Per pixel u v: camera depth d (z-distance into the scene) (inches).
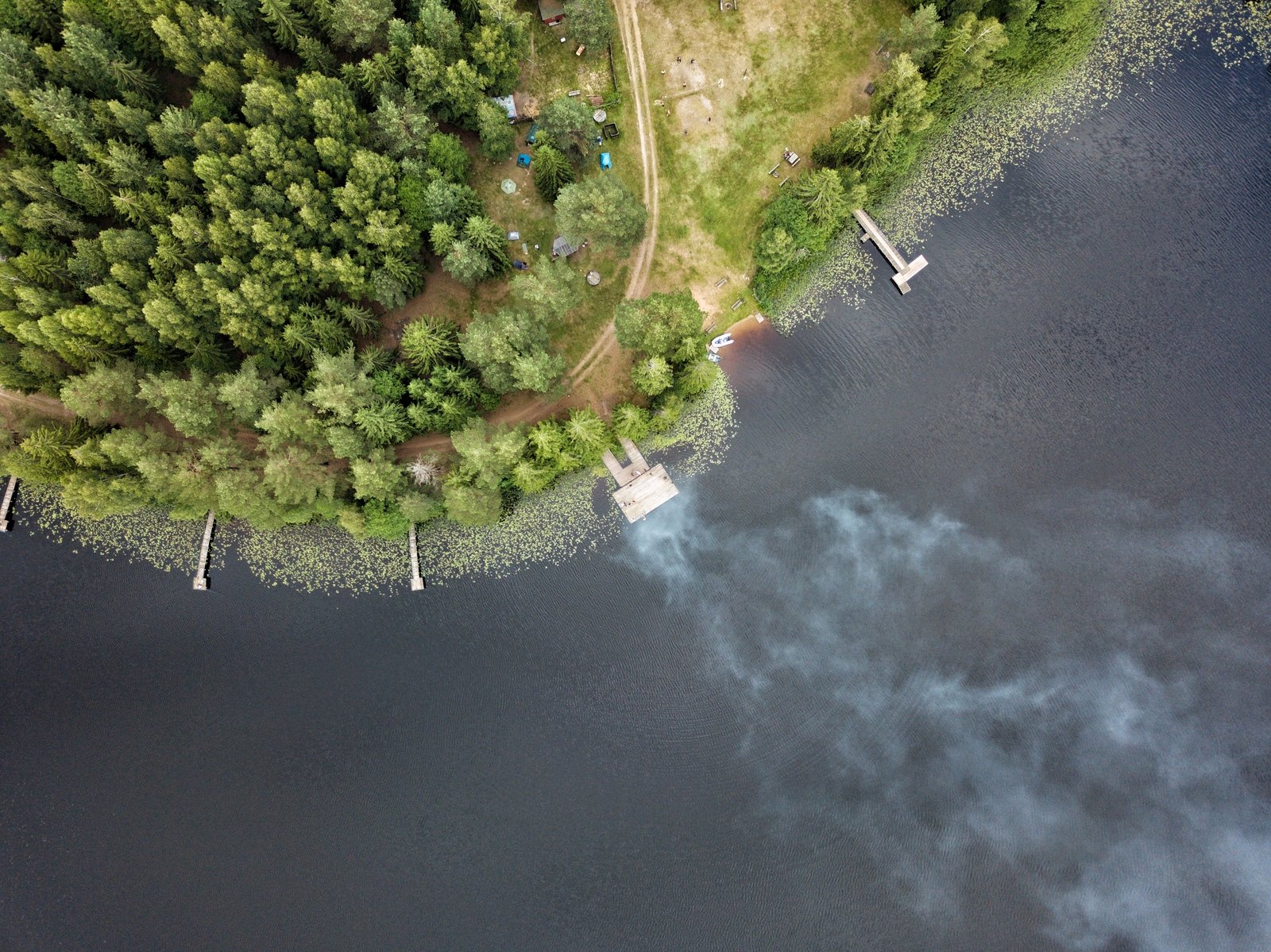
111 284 2630.4
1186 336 3132.4
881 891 3036.4
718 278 3139.8
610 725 3137.3
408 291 2952.8
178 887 3046.3
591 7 2800.2
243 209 2682.1
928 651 3157.0
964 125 3157.0
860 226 3147.1
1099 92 3154.5
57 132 2632.9
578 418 2822.3
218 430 2883.9
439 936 3029.0
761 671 3152.1
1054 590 3149.6
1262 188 3132.4
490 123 2822.3
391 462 2874.0
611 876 3056.1
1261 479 3090.6
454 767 3122.5
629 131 3144.7
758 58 3115.2
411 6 2817.4
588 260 3122.5
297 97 2694.4
